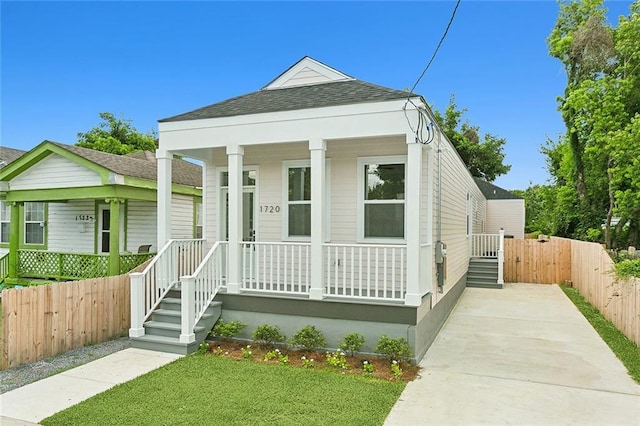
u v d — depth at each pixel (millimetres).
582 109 16438
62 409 4500
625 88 15148
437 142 7988
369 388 5082
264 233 9000
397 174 7922
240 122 7621
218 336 7289
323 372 5664
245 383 5227
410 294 6359
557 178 24344
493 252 17453
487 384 5324
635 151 13133
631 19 15633
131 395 4836
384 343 6059
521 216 23906
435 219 7934
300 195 8742
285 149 8836
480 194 20359
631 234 16422
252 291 7461
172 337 6957
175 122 8117
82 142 28484
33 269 12000
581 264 13297
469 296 12859
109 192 10484
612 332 8109
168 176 8234
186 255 8664
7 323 5969
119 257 10641
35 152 11188
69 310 6871
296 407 4492
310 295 6891
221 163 9398
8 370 5871
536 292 13688
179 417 4242
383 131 6703
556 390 5125
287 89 9055
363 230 8109
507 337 7879
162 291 7750
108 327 7570
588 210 18062
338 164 8289
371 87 7844
